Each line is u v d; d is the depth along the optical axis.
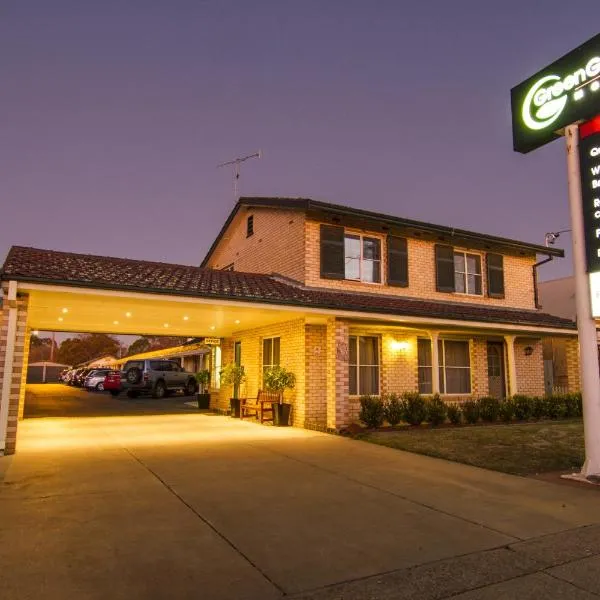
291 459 8.80
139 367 27.23
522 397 14.92
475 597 3.66
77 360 73.38
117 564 4.13
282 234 15.64
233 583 3.81
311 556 4.36
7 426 8.93
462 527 5.18
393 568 4.13
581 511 5.80
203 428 13.10
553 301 24.75
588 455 7.46
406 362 14.84
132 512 5.54
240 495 6.33
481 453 9.30
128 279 10.41
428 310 14.02
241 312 12.55
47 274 9.30
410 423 13.08
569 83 8.12
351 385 13.89
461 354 16.09
